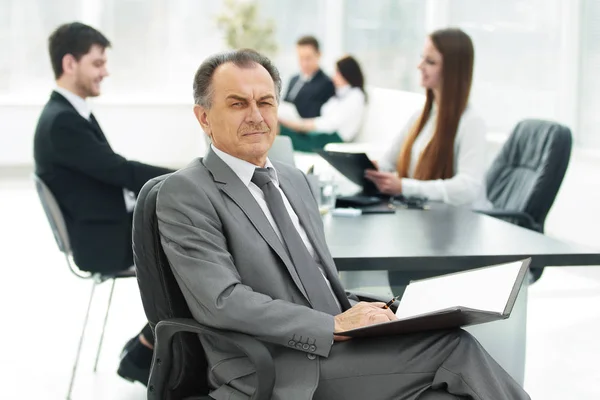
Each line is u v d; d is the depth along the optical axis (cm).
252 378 272
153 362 285
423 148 506
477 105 884
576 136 756
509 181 523
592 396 459
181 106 1097
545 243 369
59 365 500
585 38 745
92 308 614
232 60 296
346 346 273
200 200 281
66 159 448
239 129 292
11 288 661
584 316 597
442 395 265
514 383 268
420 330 270
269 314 266
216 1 1109
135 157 1098
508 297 258
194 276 270
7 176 1065
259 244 286
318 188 434
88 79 470
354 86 891
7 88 1066
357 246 359
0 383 469
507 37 841
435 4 959
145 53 1105
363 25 1077
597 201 709
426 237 379
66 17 1074
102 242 454
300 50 944
